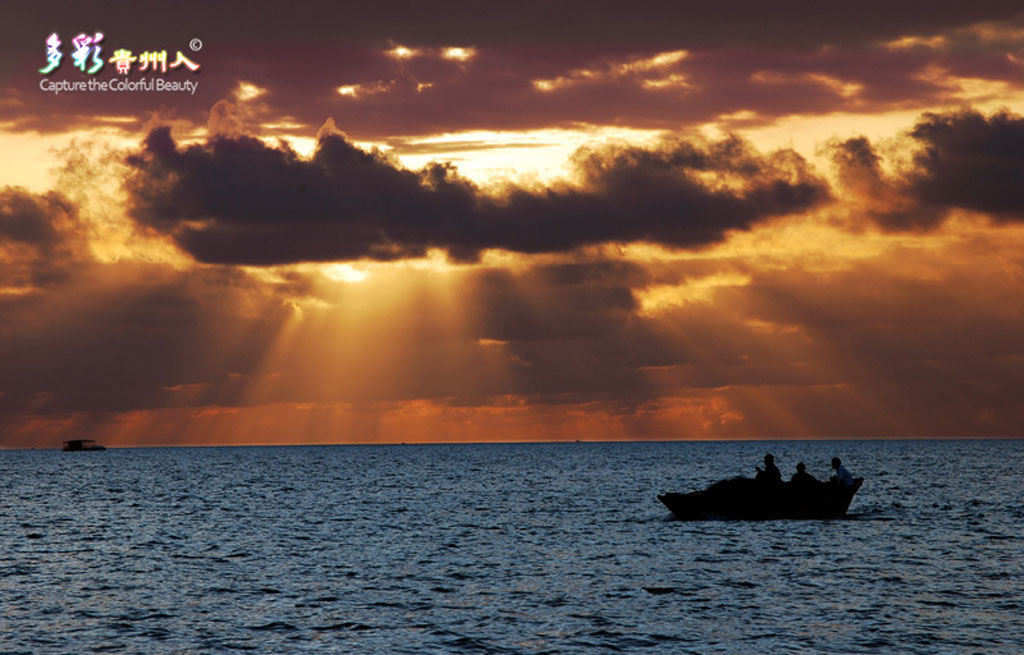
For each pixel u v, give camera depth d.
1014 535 62.06
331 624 38.03
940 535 62.06
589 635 36.00
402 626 37.59
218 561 54.44
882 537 61.09
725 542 59.47
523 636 36.00
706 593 43.25
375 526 73.31
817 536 61.84
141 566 52.69
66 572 50.66
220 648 34.62
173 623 38.38
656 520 74.56
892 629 36.22
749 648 33.94
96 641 35.69
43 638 36.12
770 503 70.19
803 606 40.28
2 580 48.19
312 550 58.91
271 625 37.94
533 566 51.44
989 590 43.19
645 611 39.75
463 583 46.50
